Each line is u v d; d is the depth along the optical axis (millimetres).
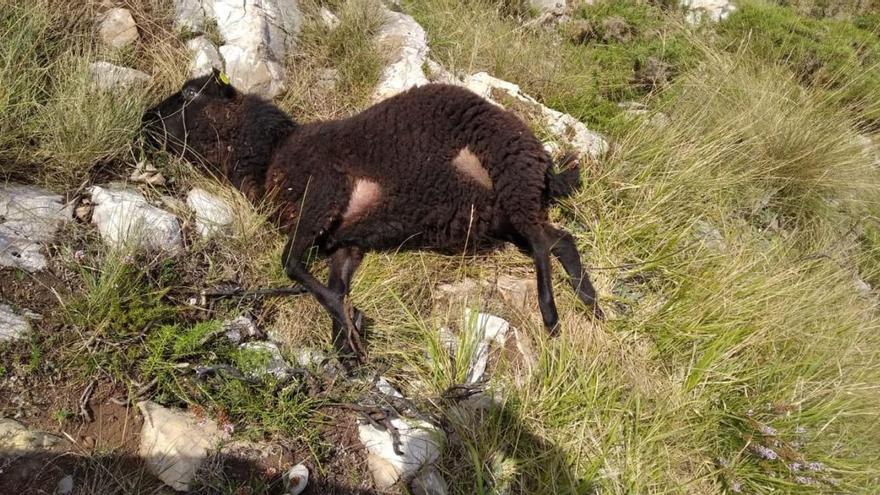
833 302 2068
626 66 2977
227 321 1715
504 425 1688
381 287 1890
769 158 2449
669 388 1806
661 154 2301
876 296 2268
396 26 2654
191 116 2039
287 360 1690
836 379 1834
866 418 1803
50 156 1865
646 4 3395
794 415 1763
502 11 3199
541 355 1793
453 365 1756
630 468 1658
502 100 2477
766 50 3127
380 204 1929
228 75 2316
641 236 2131
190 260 1795
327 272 1948
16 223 1710
